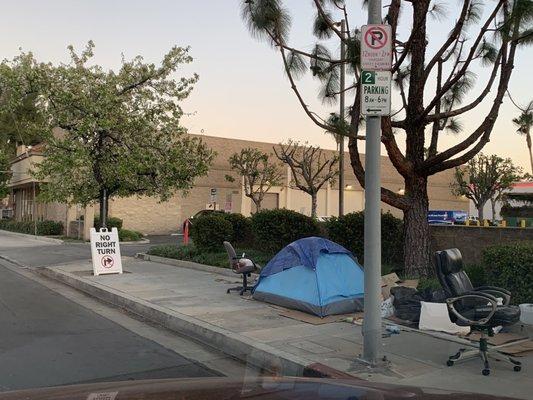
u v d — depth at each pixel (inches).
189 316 362.6
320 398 69.5
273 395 71.0
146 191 685.3
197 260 652.7
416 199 459.5
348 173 1738.4
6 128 1962.4
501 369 246.2
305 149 1323.8
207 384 78.7
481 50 475.5
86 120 592.1
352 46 397.4
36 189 1486.2
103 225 665.6
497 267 357.7
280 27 402.9
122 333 335.9
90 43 626.8
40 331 332.8
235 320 350.9
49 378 237.6
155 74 636.1
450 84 420.2
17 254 866.1
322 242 391.9
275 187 1569.9
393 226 529.0
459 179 1434.5
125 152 625.6
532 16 378.6
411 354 268.4
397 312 340.2
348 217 547.2
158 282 525.3
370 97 244.8
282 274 404.2
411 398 70.1
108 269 586.9
